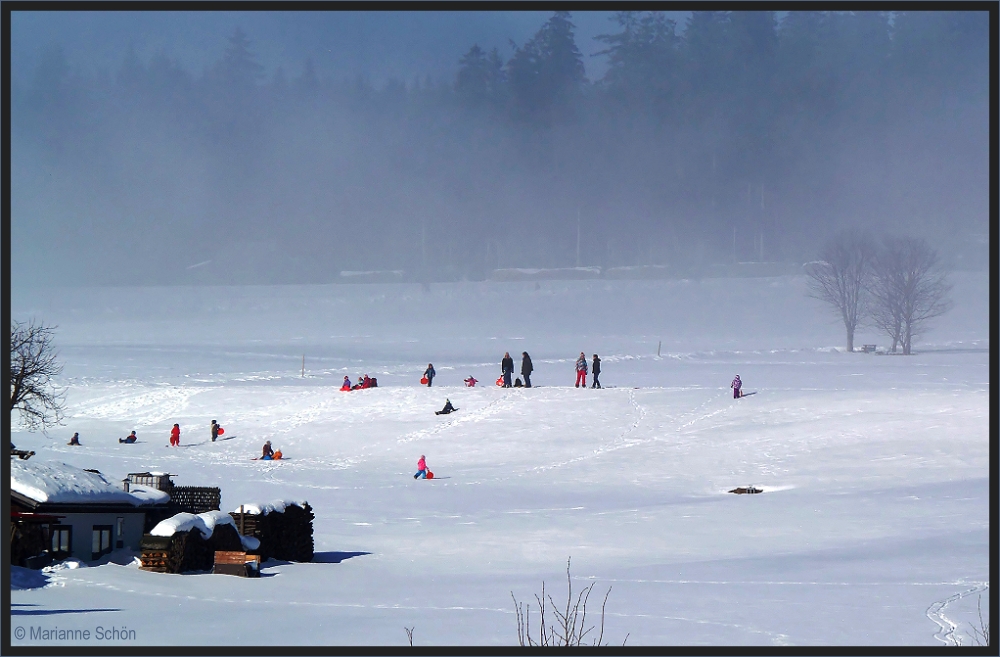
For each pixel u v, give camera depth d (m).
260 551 49.41
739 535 55.88
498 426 103.38
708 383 130.38
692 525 59.66
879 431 88.94
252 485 79.75
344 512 68.31
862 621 32.19
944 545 48.94
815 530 56.19
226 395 120.25
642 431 98.50
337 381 140.25
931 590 37.69
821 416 97.06
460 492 76.62
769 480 76.69
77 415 115.19
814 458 82.81
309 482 81.50
